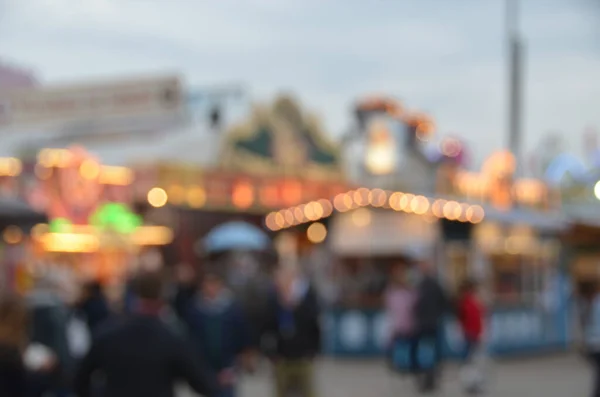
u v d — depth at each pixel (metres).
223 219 31.81
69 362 10.66
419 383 19.05
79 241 27.88
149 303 7.65
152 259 18.81
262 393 18.55
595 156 36.00
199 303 11.69
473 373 19.03
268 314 13.84
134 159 31.12
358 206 24.55
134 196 29.66
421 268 19.55
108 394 7.51
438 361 19.34
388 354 21.67
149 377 7.50
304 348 13.73
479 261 24.98
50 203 27.56
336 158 37.03
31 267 20.02
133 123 31.97
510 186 34.06
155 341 7.54
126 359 7.49
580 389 19.45
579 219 28.47
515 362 24.80
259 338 13.91
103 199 28.98
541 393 18.88
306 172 35.19
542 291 26.94
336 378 21.05
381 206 24.36
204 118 33.12
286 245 28.67
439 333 19.31
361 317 24.50
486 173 34.59
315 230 27.30
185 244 30.41
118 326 7.59
